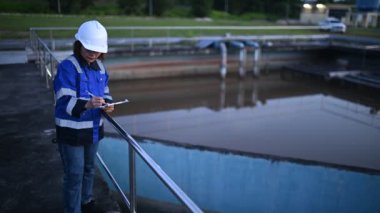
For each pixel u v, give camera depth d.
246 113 16.06
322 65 23.92
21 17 23.23
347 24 30.48
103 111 2.32
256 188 6.84
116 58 19.30
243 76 22.72
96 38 2.08
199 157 6.86
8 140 4.55
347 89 19.02
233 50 23.20
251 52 24.41
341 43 24.02
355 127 13.89
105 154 6.70
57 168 3.79
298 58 25.80
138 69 20.25
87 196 2.85
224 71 22.03
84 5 30.05
